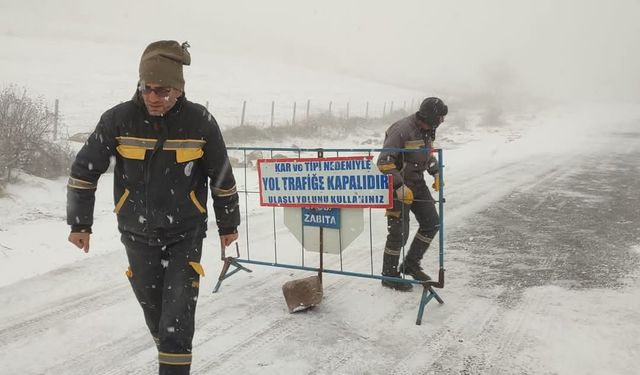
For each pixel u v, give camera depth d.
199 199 2.70
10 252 5.46
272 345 3.54
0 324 3.87
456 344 3.52
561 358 3.29
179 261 2.61
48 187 8.43
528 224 6.80
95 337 3.68
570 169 11.82
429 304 4.23
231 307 4.21
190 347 2.58
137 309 4.17
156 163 2.53
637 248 5.62
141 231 2.61
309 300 4.05
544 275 4.84
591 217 7.12
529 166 12.46
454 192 9.12
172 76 2.44
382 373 3.16
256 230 6.60
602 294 4.32
